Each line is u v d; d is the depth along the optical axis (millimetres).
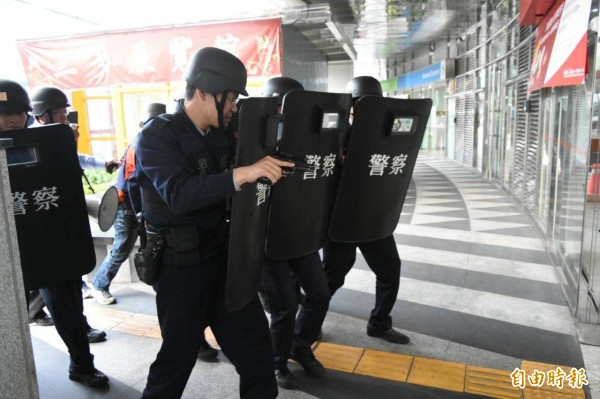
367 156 2258
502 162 8453
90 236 2152
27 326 1430
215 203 1721
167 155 1615
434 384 2381
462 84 12055
